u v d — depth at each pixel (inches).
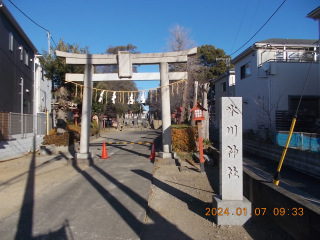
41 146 495.5
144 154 500.4
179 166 381.1
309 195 252.4
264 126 616.4
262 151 507.8
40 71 789.2
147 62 392.5
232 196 179.8
